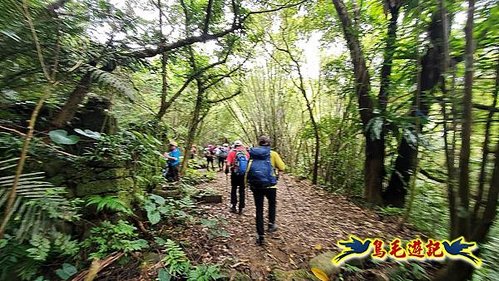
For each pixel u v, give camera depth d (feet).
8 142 7.49
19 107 9.07
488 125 8.03
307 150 30.19
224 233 11.80
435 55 13.67
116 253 8.79
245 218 14.88
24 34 7.75
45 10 8.22
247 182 12.03
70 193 9.09
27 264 7.63
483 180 7.40
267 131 37.68
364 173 18.78
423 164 16.42
